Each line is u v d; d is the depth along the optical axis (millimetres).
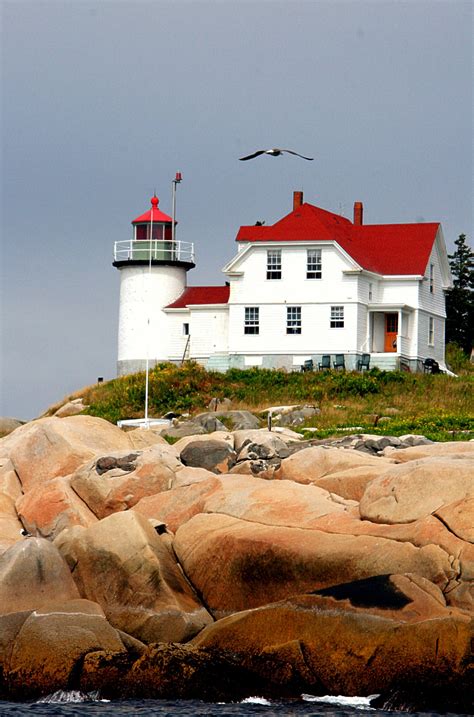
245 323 121000
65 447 61875
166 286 129375
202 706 43562
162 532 52250
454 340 144375
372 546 46156
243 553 48469
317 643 43531
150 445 66688
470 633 41094
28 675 45312
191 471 56938
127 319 129750
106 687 45000
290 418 95750
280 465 58469
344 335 118688
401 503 47438
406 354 121938
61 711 43469
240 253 120875
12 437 70375
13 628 46281
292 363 119438
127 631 48219
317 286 119312
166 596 48438
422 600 43094
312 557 46938
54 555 49344
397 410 100000
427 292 126812
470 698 40875
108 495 56688
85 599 48531
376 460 56719
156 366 123188
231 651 45219
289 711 42344
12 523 58031
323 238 118688
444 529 45469
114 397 111875
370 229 130750
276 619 44656
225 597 48719
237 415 94312
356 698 42750
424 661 41562
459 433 83000
